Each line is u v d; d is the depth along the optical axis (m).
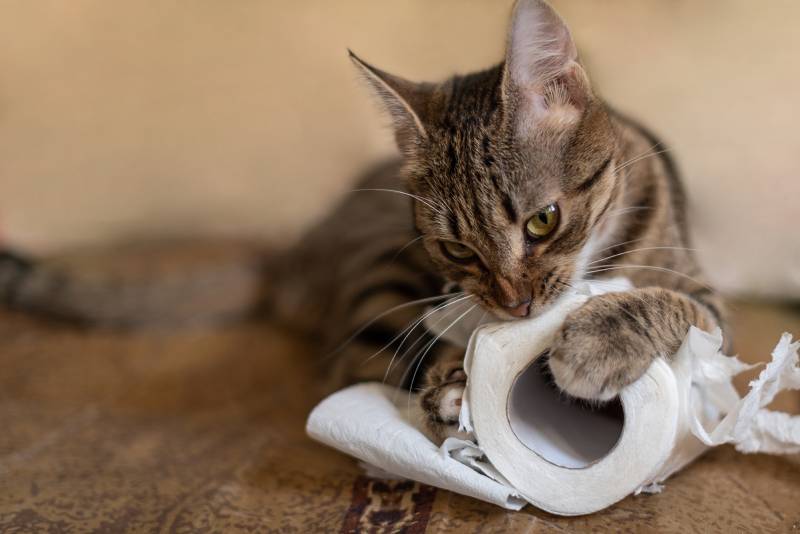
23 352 0.74
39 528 0.51
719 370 0.49
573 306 0.49
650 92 0.76
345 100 0.84
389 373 0.60
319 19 0.83
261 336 0.78
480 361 0.49
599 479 0.48
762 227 0.74
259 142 0.85
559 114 0.55
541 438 0.49
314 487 0.54
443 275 0.58
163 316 0.79
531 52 0.54
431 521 0.49
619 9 0.78
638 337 0.48
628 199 0.58
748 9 0.75
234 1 0.84
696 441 0.51
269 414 0.64
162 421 0.64
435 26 0.83
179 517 0.52
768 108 0.74
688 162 0.75
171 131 0.86
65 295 0.79
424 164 0.57
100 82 0.85
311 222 0.86
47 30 0.85
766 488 0.51
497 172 0.54
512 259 0.54
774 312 0.73
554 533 0.48
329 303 0.74
